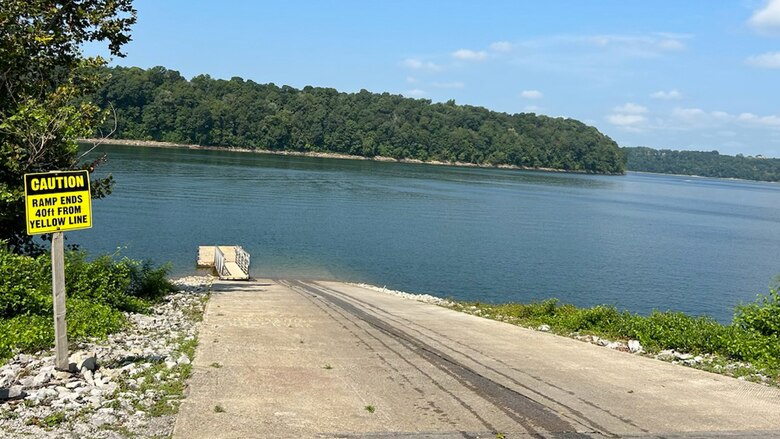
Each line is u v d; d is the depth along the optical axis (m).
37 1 13.92
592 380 8.83
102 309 11.66
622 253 46.66
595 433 6.50
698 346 11.77
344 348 10.16
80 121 14.29
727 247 54.75
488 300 28.64
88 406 6.35
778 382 9.24
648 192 141.62
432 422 6.57
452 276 33.91
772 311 12.38
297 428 6.17
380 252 39.62
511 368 9.32
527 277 34.94
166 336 10.66
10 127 13.23
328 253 38.06
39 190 7.09
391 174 119.62
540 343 11.97
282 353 9.46
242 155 141.38
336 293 22.47
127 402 6.57
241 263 29.58
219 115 152.00
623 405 7.59
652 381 8.95
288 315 14.09
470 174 146.50
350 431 6.17
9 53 13.35
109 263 14.51
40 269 12.12
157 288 16.70
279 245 39.41
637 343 12.09
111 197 53.00
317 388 7.58
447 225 55.03
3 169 13.88
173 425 6.04
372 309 17.05
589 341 12.81
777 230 73.44
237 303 16.30
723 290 34.81
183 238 38.56
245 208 54.31
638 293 32.66
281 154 165.00
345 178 98.31
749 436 6.64
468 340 11.86
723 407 7.71
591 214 75.88
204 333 10.88
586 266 39.81
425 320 15.01
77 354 7.88
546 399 7.67
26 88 14.45
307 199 65.38
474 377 8.59
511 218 64.38
